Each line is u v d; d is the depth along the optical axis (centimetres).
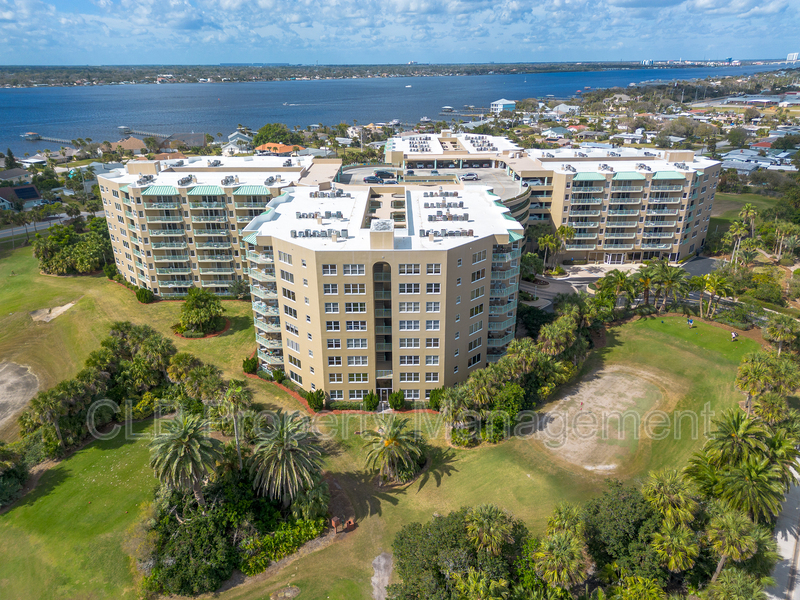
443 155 14988
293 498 6012
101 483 6581
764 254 14262
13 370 9225
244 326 10350
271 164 13388
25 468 6719
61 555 5678
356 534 5972
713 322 10444
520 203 11862
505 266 8231
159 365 8294
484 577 4819
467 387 7212
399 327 7550
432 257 7150
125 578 5450
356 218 8681
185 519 5812
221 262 11412
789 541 5872
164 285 11475
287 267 7706
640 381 8644
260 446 5944
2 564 5612
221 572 5478
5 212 16850
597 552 5453
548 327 8369
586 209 13325
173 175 12106
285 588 5403
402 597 4962
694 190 13362
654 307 11025
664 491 5272
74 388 7238
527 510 6119
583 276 13125
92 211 18162
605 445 7162
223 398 7100
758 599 4634
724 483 5472
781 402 6844
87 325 10469
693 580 5278
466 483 6575
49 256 13125
